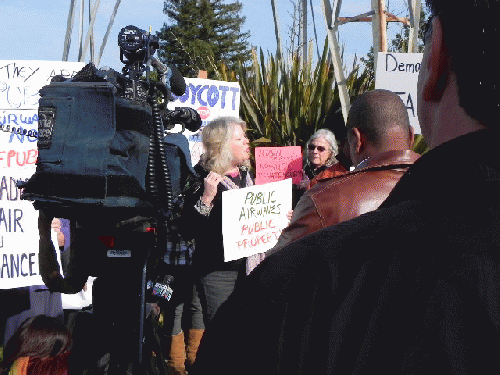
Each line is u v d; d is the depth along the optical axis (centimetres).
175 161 242
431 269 50
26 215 353
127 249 222
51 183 208
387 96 182
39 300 367
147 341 241
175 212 329
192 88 510
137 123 214
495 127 54
